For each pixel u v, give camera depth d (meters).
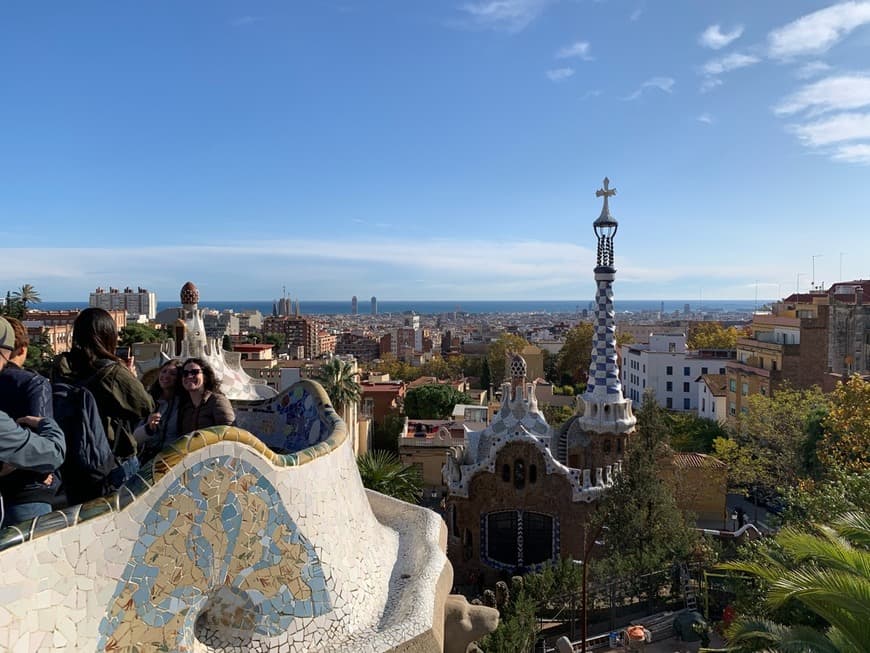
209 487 7.00
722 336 121.88
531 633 24.72
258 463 7.50
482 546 37.50
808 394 52.09
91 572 5.99
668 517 32.00
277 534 7.68
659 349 98.50
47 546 5.68
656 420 33.00
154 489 6.56
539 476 36.56
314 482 8.41
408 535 11.87
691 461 49.06
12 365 7.36
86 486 7.40
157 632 6.48
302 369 59.19
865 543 15.88
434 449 56.97
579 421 39.22
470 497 37.50
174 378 9.79
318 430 10.73
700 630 27.70
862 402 38.38
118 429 8.11
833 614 13.78
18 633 5.37
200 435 7.00
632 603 31.28
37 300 101.75
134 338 80.38
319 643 7.85
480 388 111.31
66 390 7.41
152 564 6.48
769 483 47.59
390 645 7.75
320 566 8.15
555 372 123.44
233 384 24.48
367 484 37.69
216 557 7.06
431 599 8.95
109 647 6.11
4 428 5.68
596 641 27.94
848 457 38.47
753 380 69.44
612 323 38.88
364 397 71.62
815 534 23.20
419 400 75.88
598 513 33.97
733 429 64.12
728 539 38.75
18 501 6.53
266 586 7.54
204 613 7.51
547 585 30.06
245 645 7.39
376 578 9.52
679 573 31.59
